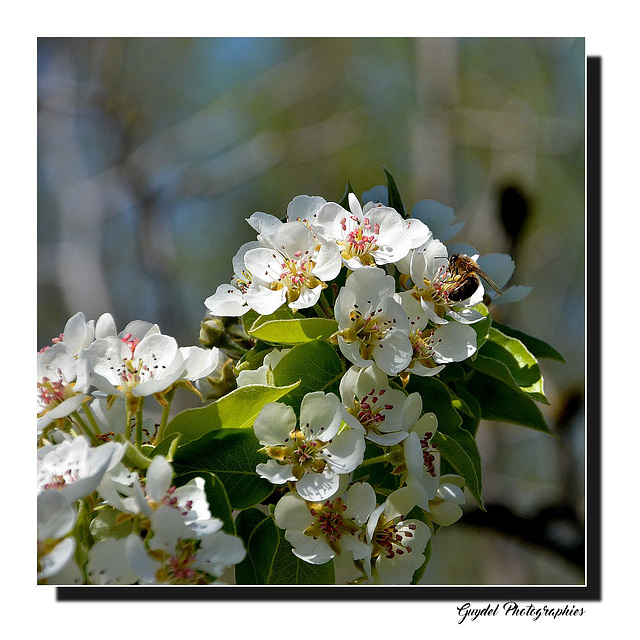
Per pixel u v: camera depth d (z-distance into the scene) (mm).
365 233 540
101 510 506
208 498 500
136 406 518
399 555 519
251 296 535
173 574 483
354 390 521
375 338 524
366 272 526
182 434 514
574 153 1233
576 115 1238
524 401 574
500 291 575
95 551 492
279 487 519
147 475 489
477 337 552
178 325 1297
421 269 540
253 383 529
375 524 507
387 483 532
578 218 1224
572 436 718
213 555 487
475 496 530
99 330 539
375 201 585
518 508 696
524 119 1222
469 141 1210
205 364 526
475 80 1272
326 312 542
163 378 521
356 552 508
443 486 536
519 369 567
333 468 509
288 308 542
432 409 538
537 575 940
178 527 483
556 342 1202
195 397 926
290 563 519
